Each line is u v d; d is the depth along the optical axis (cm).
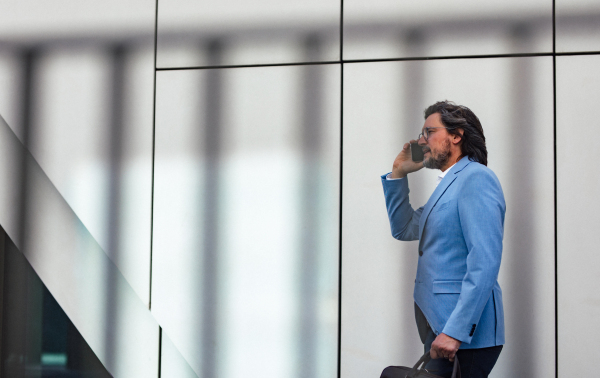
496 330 346
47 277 425
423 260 358
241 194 392
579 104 356
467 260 342
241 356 386
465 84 368
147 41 412
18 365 432
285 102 391
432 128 368
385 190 371
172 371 402
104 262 420
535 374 347
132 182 407
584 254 348
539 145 357
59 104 420
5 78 426
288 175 387
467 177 354
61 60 422
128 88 413
